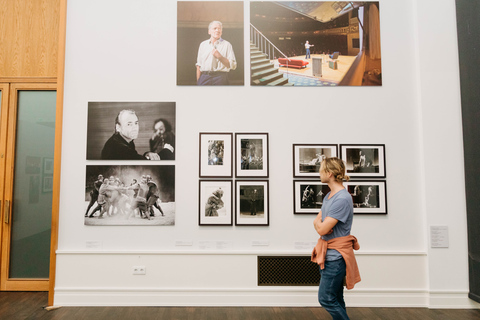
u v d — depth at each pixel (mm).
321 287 2518
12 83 4004
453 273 3578
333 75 3857
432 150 3699
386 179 3754
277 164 3762
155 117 3773
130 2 3859
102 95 3777
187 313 3369
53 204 3637
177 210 3695
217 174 3725
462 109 3689
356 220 3705
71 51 3803
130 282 3596
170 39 3852
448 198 3648
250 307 3551
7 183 3943
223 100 3814
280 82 3840
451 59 3771
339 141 3789
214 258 3639
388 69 3861
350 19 3906
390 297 3596
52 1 4012
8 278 3873
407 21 3902
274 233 3686
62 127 3732
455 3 3809
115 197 3688
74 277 3582
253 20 3885
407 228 3695
